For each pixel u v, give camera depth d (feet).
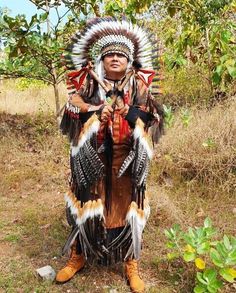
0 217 14.76
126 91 9.80
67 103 9.77
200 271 10.87
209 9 21.02
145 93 9.87
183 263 11.37
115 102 9.65
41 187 17.19
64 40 21.40
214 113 17.58
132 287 10.48
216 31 19.35
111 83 9.81
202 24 21.36
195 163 15.85
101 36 9.73
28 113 27.96
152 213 13.82
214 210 14.34
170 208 13.87
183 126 17.34
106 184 10.21
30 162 19.08
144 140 9.61
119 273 11.21
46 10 20.68
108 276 11.07
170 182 16.07
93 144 9.53
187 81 23.27
